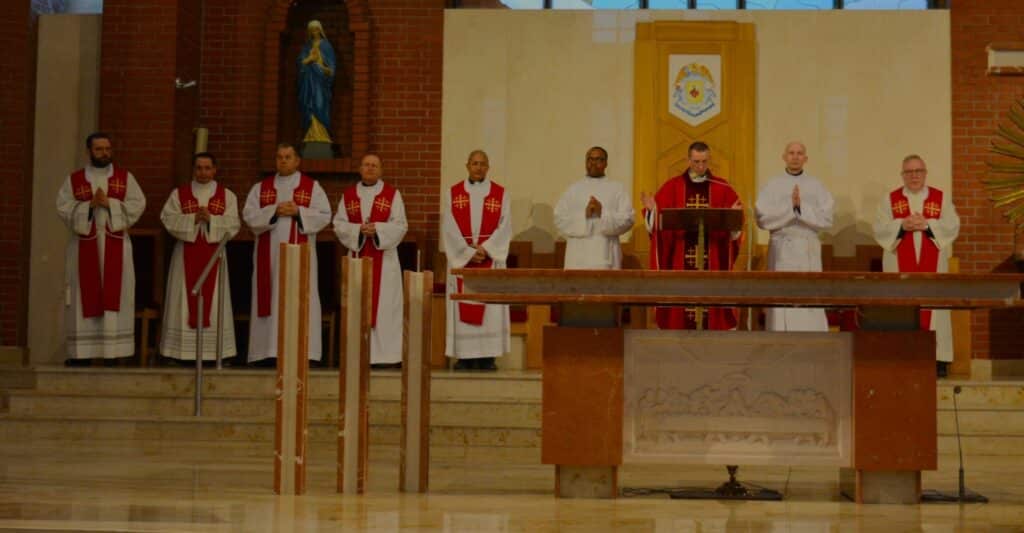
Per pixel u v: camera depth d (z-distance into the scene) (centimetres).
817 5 1157
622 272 545
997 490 641
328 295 1111
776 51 1128
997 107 1116
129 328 1016
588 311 578
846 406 573
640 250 1111
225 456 770
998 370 1094
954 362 1042
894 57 1125
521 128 1138
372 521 510
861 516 536
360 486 602
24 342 1116
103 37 1116
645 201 730
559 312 584
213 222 1020
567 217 982
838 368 573
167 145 1107
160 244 1081
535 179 1134
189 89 1143
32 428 868
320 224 1005
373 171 1012
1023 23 1120
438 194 1139
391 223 1002
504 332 1002
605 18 1139
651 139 1122
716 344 575
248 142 1157
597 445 573
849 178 1119
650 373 577
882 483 574
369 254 1005
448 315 1000
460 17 1148
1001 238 1109
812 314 957
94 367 974
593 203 932
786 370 574
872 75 1124
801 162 942
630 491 613
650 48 1127
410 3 1151
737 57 1123
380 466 728
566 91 1138
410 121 1144
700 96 1123
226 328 1032
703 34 1125
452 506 556
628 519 521
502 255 1001
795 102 1125
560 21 1141
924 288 542
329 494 596
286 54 1177
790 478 693
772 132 1123
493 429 845
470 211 1004
